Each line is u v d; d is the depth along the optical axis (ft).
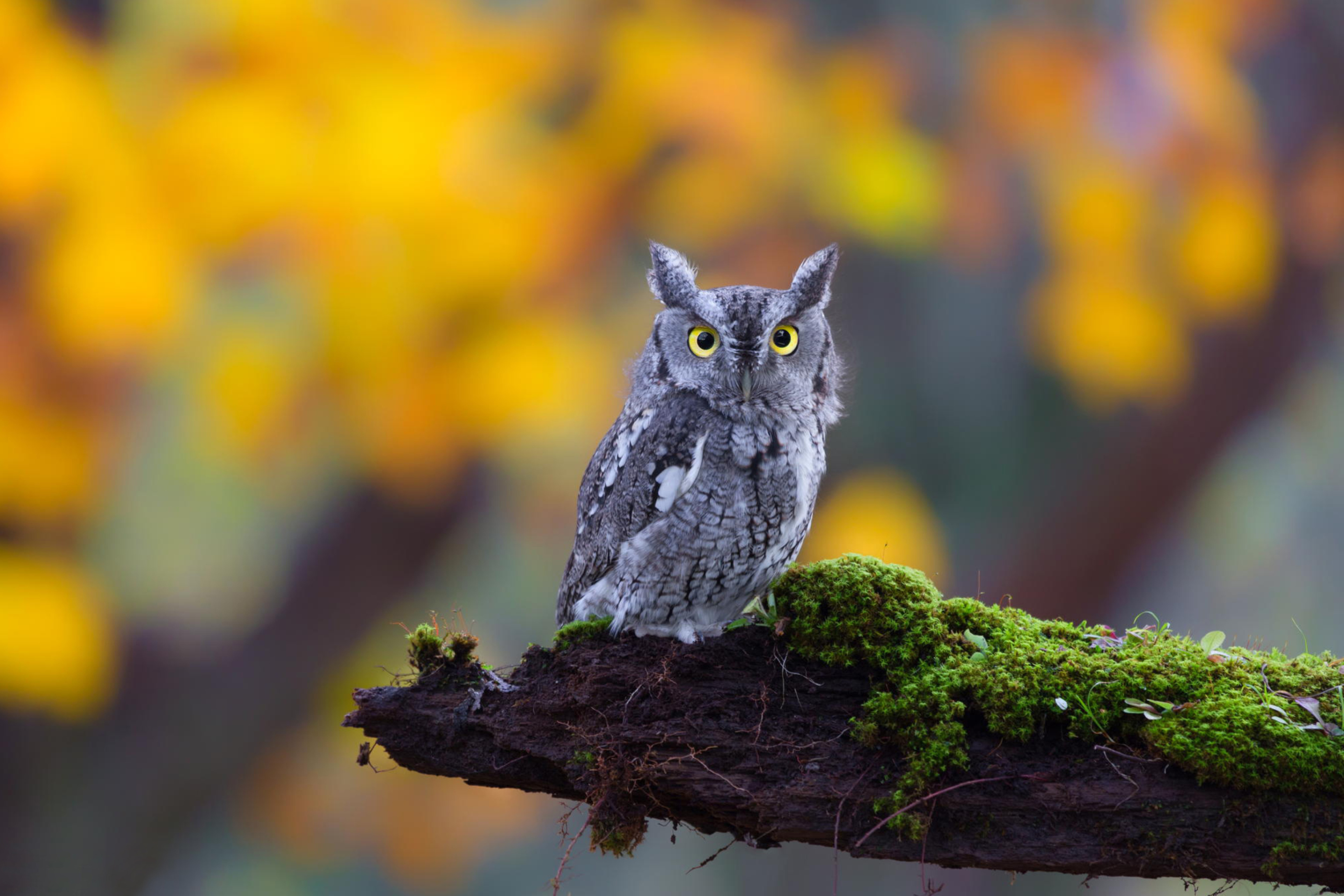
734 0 42.70
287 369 40.50
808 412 21.25
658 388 21.29
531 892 73.10
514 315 39.93
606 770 16.71
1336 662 16.05
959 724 15.76
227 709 42.73
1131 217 45.24
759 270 45.09
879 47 43.52
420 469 41.27
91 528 40.68
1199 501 55.31
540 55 40.11
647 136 40.27
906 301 50.70
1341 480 68.28
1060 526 51.98
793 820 16.19
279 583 45.52
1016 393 52.19
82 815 40.96
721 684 16.75
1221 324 50.39
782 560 20.77
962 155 44.80
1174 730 15.11
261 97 36.55
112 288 34.96
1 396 35.68
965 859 15.83
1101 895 49.44
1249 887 15.76
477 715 17.42
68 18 35.58
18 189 34.19
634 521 20.26
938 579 48.98
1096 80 44.60
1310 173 49.39
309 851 56.08
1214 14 46.06
